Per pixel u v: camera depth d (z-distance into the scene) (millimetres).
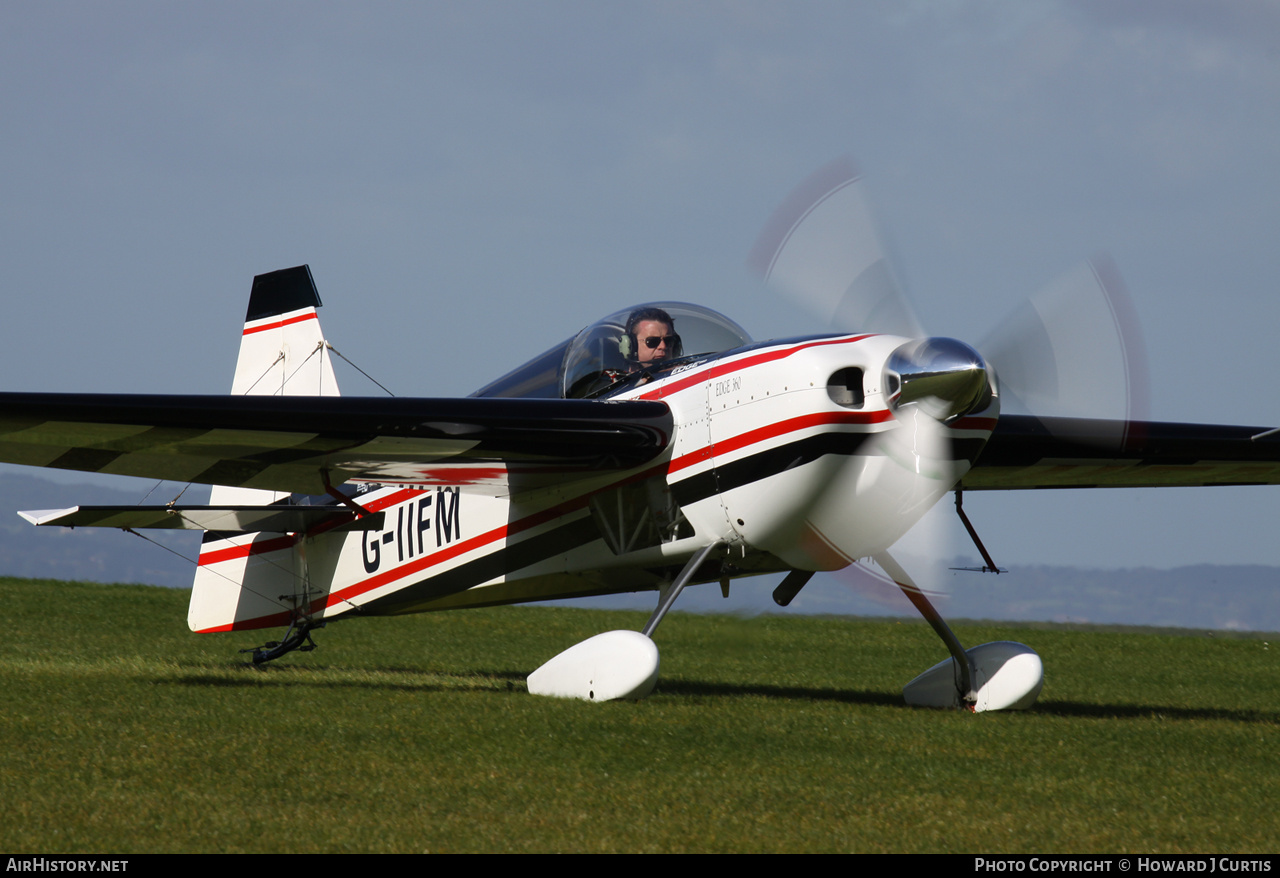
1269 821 15852
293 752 18656
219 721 21594
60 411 23031
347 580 35500
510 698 25766
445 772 17453
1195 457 33094
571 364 30203
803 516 25531
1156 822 15648
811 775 17906
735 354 26562
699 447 26641
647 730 21016
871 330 25734
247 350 37656
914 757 19531
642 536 28781
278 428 25156
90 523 31328
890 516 25172
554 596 32531
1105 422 31172
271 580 36938
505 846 13820
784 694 29922
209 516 31078
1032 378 25531
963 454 24531
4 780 16547
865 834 14695
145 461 27891
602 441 26734
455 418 25188
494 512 31922
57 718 21719
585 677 25828
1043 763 19359
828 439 24641
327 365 36344
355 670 35188
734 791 16703
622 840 14164
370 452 27469
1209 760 20109
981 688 27188
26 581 64812
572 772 17641
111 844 13656
